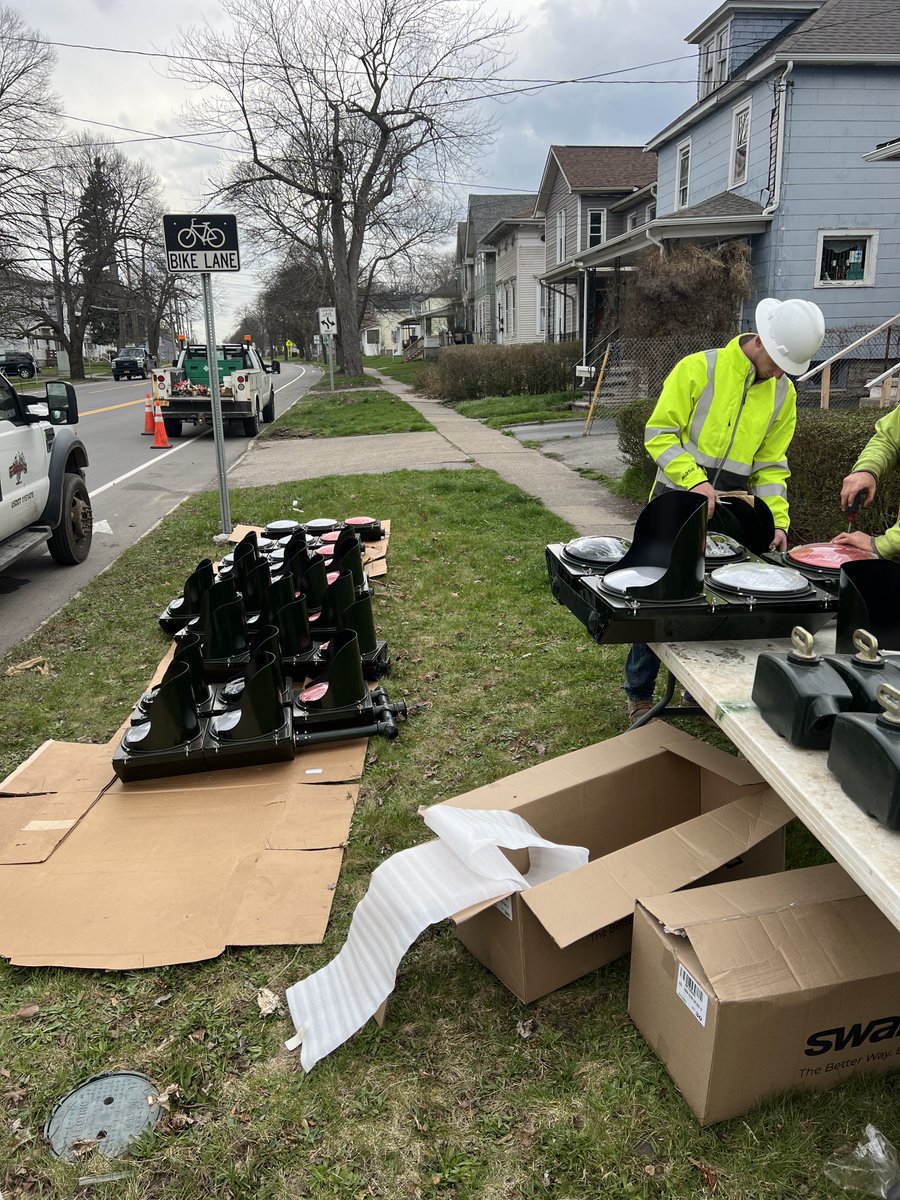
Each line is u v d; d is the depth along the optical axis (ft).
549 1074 6.77
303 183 103.76
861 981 5.93
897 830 4.80
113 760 11.08
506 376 71.26
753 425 10.08
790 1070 6.14
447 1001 7.57
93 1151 6.31
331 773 11.35
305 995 7.52
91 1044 7.27
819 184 50.47
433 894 7.02
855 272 52.37
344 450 45.65
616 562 8.70
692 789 9.32
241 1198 5.92
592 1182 5.90
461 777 11.32
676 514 8.47
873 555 8.46
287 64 93.56
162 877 9.20
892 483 17.22
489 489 30.14
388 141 102.17
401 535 23.89
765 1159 5.92
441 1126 6.39
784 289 51.72
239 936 8.31
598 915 6.65
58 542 22.93
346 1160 6.16
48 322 171.94
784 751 5.85
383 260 128.16
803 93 49.16
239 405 54.85
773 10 57.72
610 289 72.69
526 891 6.93
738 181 56.54
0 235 123.03
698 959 5.97
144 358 166.09
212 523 26.53
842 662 5.99
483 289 157.89
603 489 30.27
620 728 12.39
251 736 11.46
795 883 6.56
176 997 7.72
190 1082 6.86
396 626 16.88
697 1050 6.04
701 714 10.84
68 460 23.77
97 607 19.04
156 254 200.54
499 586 18.94
